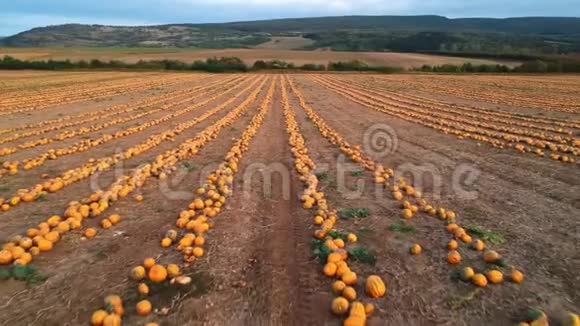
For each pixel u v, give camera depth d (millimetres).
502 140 15250
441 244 6836
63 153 13336
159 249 6812
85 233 7270
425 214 8109
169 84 43875
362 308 5059
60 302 5445
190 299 5473
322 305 5363
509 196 9062
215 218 8008
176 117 21344
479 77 56312
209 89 37938
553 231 7250
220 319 5105
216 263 6336
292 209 8469
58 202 8961
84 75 57469
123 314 5199
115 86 40406
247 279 5910
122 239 7176
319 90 36906
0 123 19172
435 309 5215
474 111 23219
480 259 6352
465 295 5469
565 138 15328
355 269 6125
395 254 6539
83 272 6125
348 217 7941
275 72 72812
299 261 6383
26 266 6219
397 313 5160
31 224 7820
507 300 5359
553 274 5922
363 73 68688
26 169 11570
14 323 5062
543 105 25609
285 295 5555
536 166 11508
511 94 32688
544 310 5156
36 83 42844
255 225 7684
